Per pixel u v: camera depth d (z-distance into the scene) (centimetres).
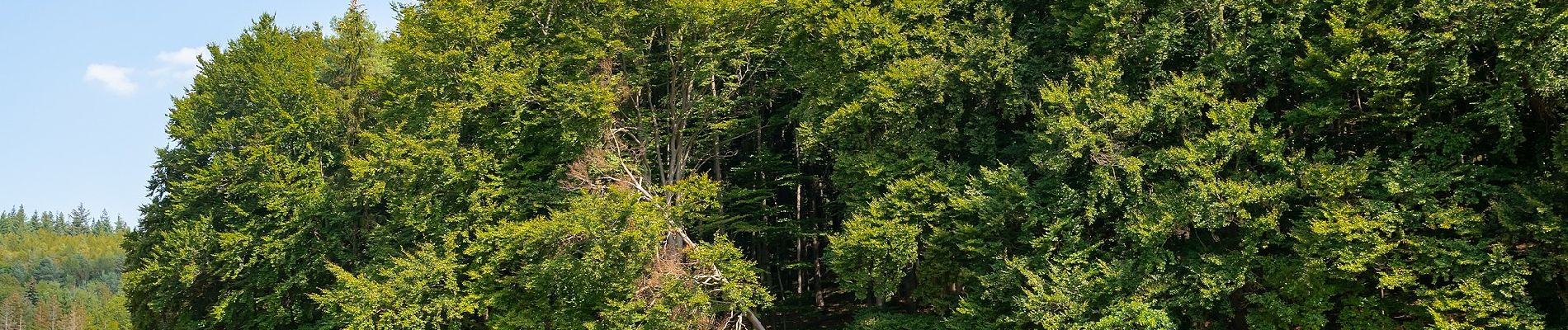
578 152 2759
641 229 2308
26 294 12712
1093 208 2184
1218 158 2144
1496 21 1919
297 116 3372
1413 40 2027
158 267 3206
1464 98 2011
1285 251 2206
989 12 2609
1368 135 2189
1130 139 2244
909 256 2336
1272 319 2066
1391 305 2005
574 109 2650
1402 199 2005
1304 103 2144
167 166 3703
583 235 2327
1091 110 2203
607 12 2853
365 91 3541
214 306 3145
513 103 2717
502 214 2744
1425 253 1931
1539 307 1984
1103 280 2133
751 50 2867
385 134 3078
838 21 2680
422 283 2595
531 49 3000
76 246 17288
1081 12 2489
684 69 2933
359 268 3048
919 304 2998
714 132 3016
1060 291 2111
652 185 2781
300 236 3078
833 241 2400
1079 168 2331
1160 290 2103
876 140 2627
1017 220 2331
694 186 2514
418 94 2941
